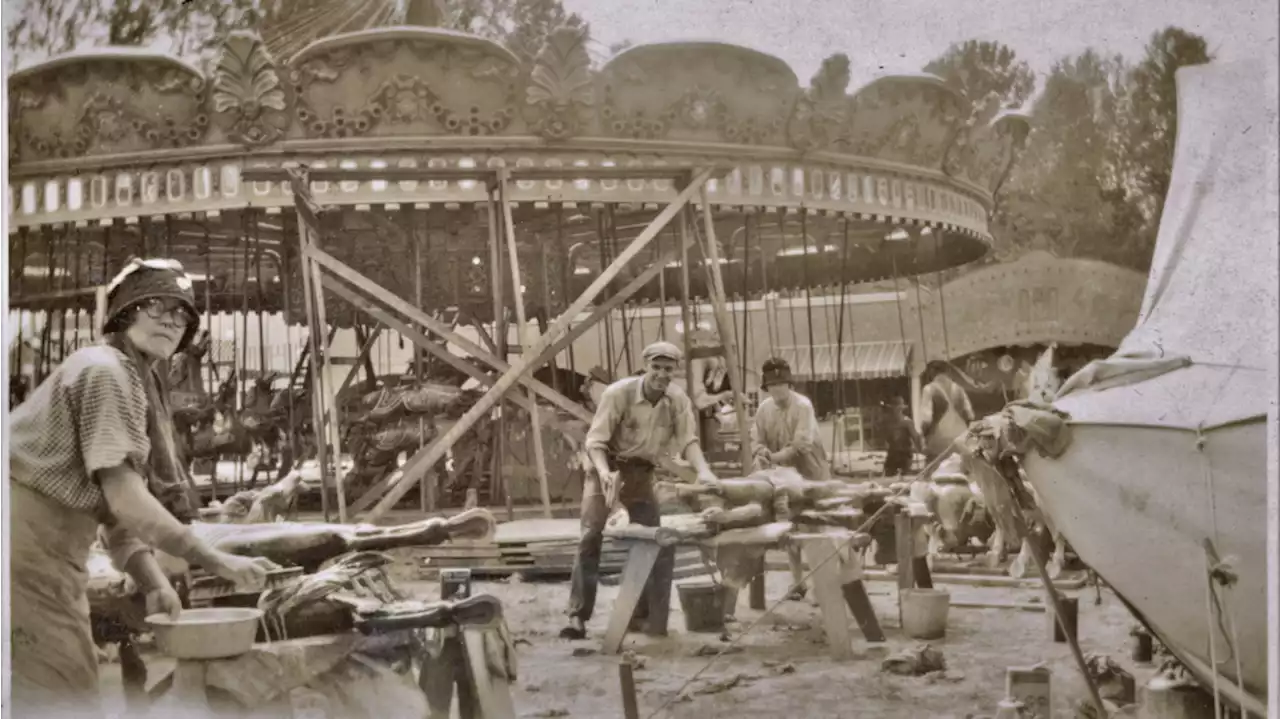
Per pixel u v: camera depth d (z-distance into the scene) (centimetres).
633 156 616
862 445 589
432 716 510
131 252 634
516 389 609
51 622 545
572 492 600
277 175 617
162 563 545
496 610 516
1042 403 518
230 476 621
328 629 515
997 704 502
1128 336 539
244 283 635
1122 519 498
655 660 544
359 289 619
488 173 611
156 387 593
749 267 616
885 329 593
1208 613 487
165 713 526
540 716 519
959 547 543
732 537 558
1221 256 523
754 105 610
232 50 618
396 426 611
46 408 546
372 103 616
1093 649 526
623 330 612
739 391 602
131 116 628
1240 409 485
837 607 545
